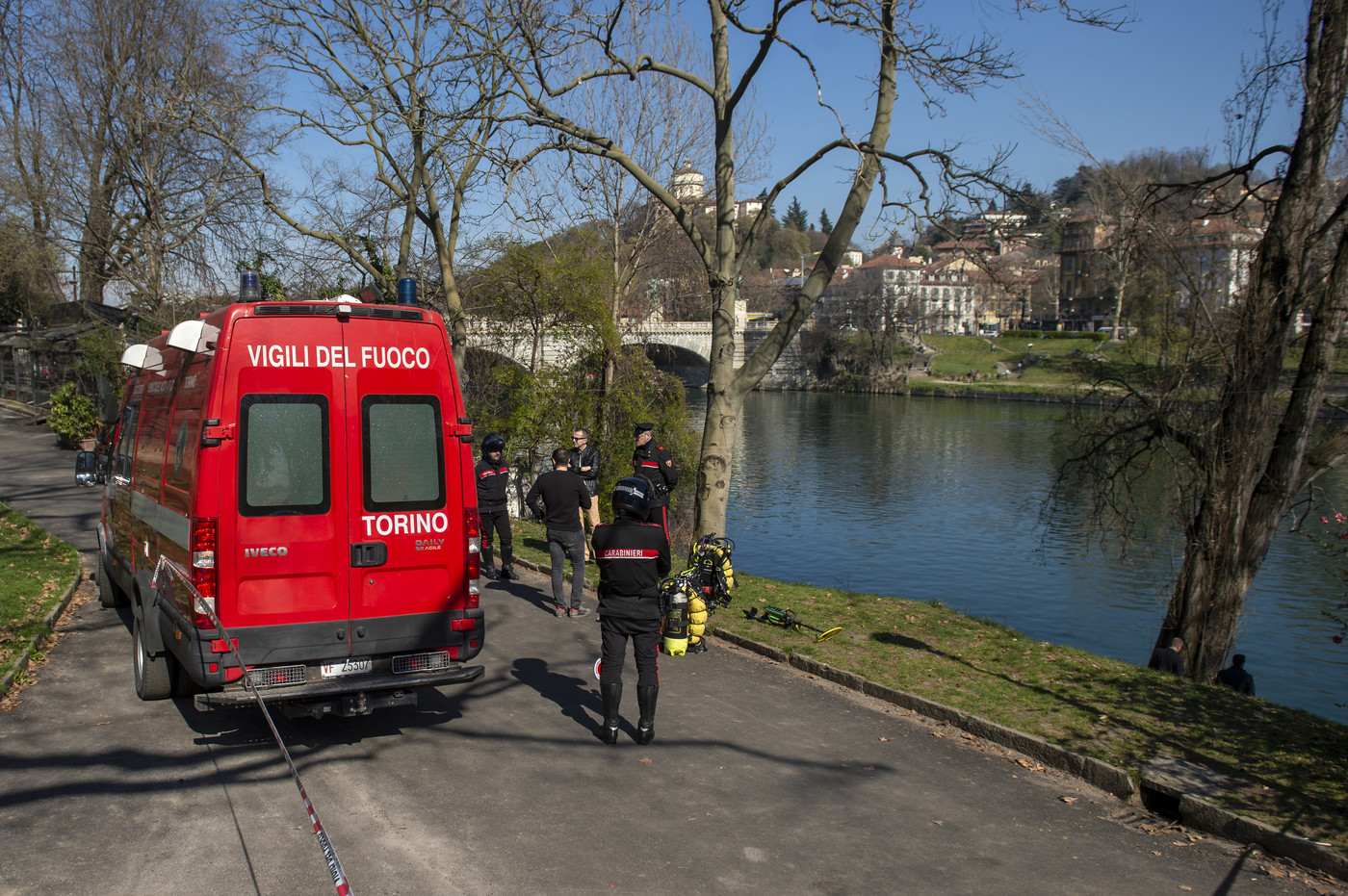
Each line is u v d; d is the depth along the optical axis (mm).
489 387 19719
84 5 25703
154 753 5875
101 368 25641
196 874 4301
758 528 31344
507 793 5383
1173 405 14141
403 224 17047
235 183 25250
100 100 26234
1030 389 77688
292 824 4875
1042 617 22234
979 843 4941
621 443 17281
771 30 10078
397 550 5930
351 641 5828
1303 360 11938
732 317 11523
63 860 4383
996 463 45656
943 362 91875
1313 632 20750
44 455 23859
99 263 29953
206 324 5902
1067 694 7266
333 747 6109
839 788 5625
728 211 11492
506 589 11469
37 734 6129
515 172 11133
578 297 17547
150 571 6816
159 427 6969
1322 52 11414
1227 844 5023
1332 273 11617
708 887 4336
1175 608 13297
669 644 8414
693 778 5715
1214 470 12711
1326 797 5309
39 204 27531
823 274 11188
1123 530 18047
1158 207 13680
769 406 76312
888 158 10477
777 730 6656
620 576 6293
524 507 18188
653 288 29484
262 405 5637
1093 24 9797
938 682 7516
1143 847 4969
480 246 18719
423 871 4395
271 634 5633
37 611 9047
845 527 31562
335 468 5789
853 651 8453
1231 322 12953
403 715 6812
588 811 5156
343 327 5859
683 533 19500
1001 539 29953
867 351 90500
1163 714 6781
